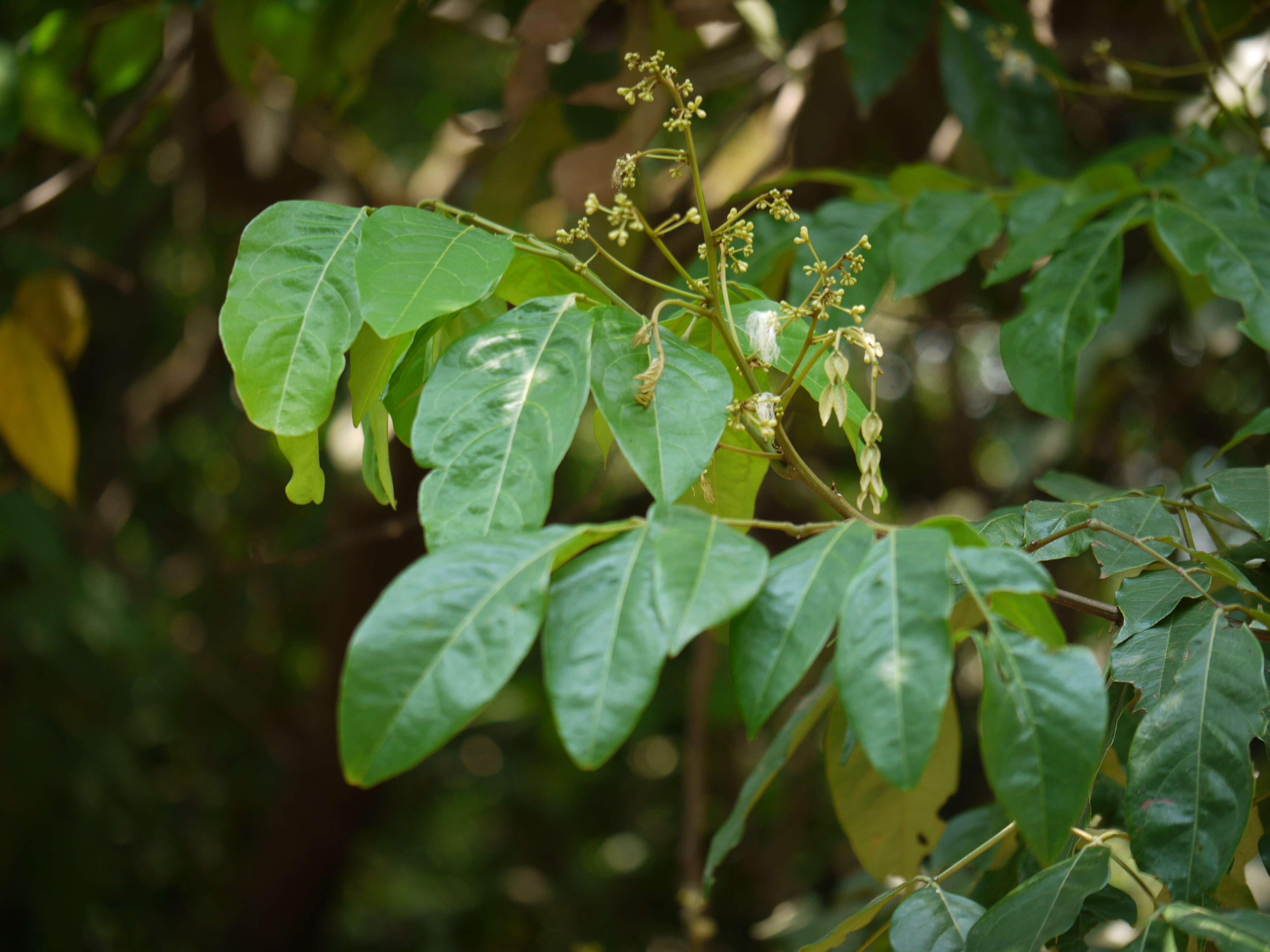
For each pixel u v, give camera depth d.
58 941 3.21
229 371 3.20
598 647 0.63
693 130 2.42
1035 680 0.63
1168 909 0.68
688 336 0.76
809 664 0.63
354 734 0.62
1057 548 0.81
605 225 1.61
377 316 0.70
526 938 4.83
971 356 3.22
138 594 3.79
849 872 3.74
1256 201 0.98
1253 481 0.82
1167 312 2.14
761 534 2.44
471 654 0.63
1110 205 1.02
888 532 0.67
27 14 1.92
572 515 1.47
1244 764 0.70
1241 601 0.86
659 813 4.86
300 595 4.31
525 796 5.07
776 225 1.18
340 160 2.60
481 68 2.82
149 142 2.46
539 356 0.71
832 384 0.72
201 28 2.00
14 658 3.23
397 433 0.77
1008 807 0.62
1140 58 1.97
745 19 1.67
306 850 3.34
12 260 2.14
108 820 3.44
